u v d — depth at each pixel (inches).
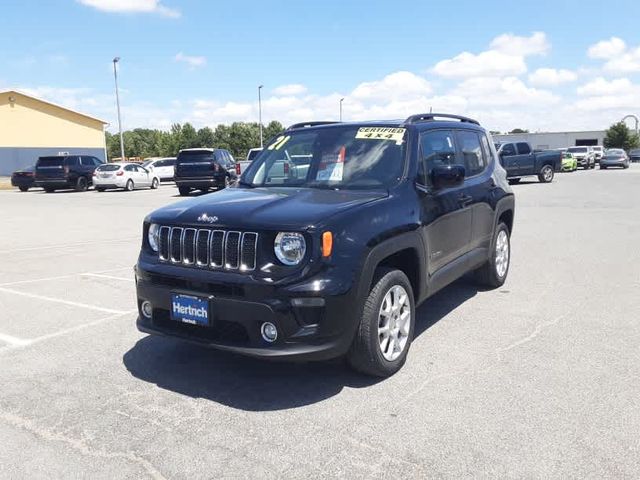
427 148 194.9
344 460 120.5
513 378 160.1
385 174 178.2
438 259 189.9
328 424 136.2
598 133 3038.9
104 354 186.4
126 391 157.6
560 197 717.9
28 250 397.4
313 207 151.5
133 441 130.3
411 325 171.5
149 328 161.5
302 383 160.6
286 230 140.1
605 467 115.9
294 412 143.0
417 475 114.4
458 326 207.2
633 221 484.4
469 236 217.8
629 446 123.6
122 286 281.7
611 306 229.6
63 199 888.3
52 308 242.2
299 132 210.8
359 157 186.5
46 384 163.0
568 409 140.9
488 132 261.0
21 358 183.6
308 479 114.0
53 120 1774.1
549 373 163.2
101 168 1077.8
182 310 151.3
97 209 701.9
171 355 184.7
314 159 193.2
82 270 323.6
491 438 127.9
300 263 139.5
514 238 405.7
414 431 131.8
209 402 150.0
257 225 142.7
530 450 122.6
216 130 3464.6
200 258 151.0
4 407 148.6
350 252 144.1
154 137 3759.8
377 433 131.3
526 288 261.1
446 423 135.2
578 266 307.1
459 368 168.1
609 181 1031.6
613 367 166.7
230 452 124.6
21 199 904.3
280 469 117.6
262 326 141.3
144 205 753.0
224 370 171.3
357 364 157.5
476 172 232.4
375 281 157.2
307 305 138.2
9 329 213.9
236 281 141.5
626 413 138.3
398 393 152.3
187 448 126.7
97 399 152.8
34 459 123.5
